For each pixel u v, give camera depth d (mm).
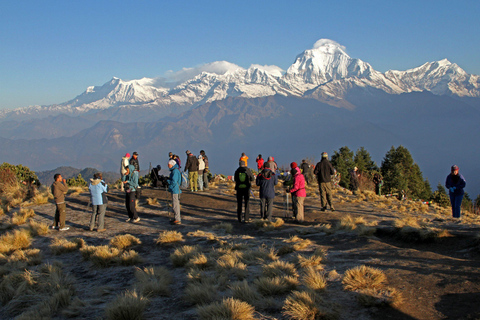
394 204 15922
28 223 12320
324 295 4910
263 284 5258
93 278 6895
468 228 8133
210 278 5996
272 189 11461
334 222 11258
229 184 22422
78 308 5148
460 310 4047
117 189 21562
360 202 16109
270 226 10555
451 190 11883
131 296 5016
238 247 8289
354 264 6195
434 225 9180
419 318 4012
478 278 4840
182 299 5344
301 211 11672
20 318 4754
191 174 19578
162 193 19062
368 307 4426
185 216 13359
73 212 14523
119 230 11289
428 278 5066
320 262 6523
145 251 8742
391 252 6746
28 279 6266
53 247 8945
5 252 8906
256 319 4332
